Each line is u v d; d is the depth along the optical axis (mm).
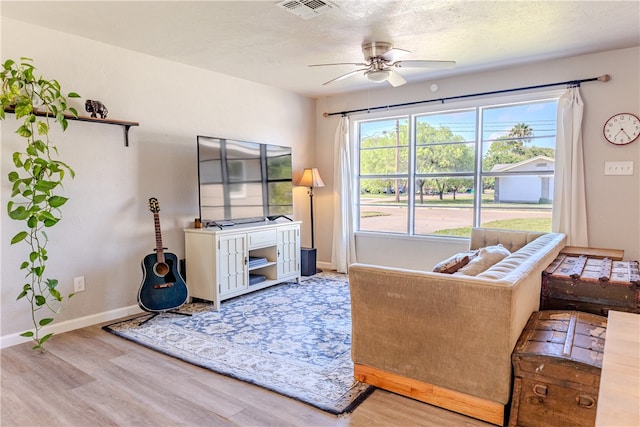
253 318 3529
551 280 2736
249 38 3305
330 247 5664
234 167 4180
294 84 4883
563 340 1972
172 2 2631
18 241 2719
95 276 3416
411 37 3305
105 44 3416
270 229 4367
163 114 3871
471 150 4633
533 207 4324
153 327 3303
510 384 1904
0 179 2861
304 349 2861
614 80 3705
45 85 2963
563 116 3904
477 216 4641
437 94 4684
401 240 5062
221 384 2371
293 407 2125
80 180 3291
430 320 2074
